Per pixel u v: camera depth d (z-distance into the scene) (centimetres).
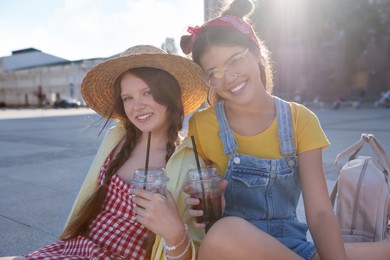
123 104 211
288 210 199
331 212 182
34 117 2273
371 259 184
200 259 165
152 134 210
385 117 1688
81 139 1010
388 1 3166
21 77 6188
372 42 3456
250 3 201
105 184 199
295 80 3741
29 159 705
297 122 196
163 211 159
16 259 168
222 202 183
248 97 192
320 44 3578
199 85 215
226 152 199
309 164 191
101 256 178
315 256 184
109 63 194
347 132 1048
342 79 3597
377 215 214
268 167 192
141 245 189
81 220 197
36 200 439
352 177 221
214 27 188
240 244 154
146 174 167
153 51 202
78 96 5362
